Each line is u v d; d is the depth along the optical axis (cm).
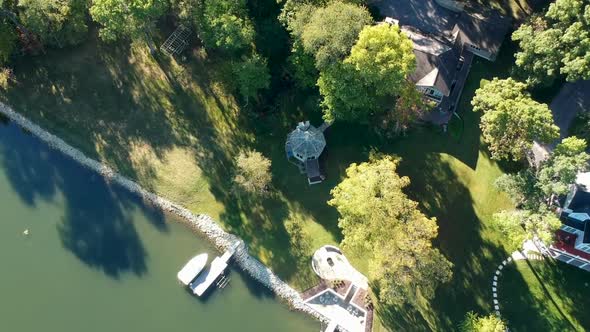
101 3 8850
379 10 9888
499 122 8256
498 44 9362
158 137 10075
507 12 9712
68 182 10062
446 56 9125
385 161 8450
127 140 10106
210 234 9700
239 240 9631
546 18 8862
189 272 9394
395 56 7956
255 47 9794
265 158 9469
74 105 10238
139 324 9350
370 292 9181
